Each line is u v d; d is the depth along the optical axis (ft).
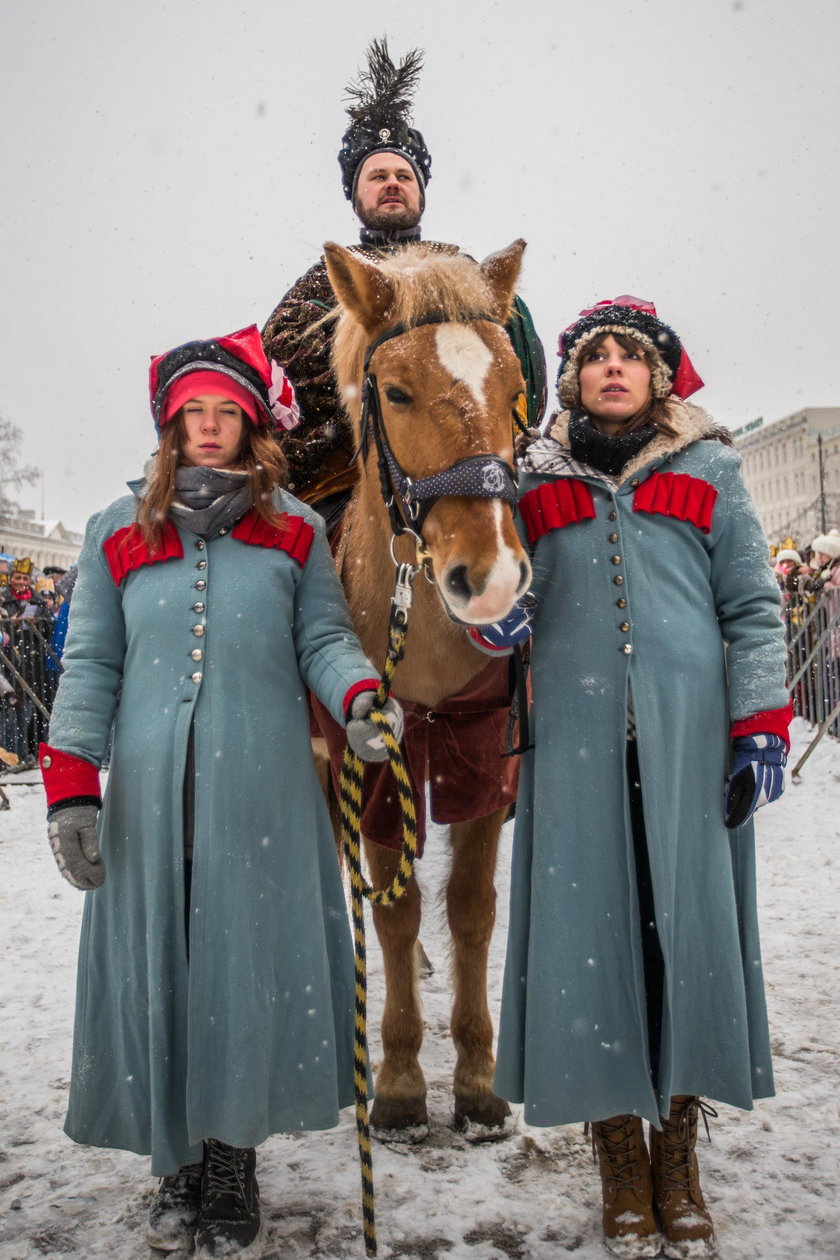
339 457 10.53
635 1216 7.20
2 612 30.76
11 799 25.62
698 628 7.50
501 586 6.82
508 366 7.61
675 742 7.24
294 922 7.37
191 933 7.02
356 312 8.20
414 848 7.07
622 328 7.61
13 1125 9.21
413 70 12.39
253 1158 7.43
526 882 7.79
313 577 8.02
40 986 12.69
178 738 7.22
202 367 7.64
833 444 205.46
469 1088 9.02
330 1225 7.64
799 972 12.16
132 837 7.29
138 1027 7.17
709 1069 7.20
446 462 7.27
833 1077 9.55
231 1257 6.99
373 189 12.36
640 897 7.56
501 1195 7.99
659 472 7.69
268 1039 7.09
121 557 7.77
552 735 7.54
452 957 9.65
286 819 7.43
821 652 26.68
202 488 7.68
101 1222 7.74
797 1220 7.45
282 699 7.62
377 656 8.97
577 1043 7.14
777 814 20.99
